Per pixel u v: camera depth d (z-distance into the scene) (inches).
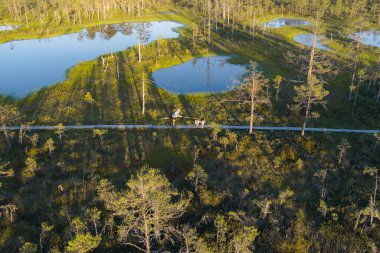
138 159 1987.0
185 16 5915.4
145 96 2829.7
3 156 1980.8
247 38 4530.0
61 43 4500.5
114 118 2468.0
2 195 1640.0
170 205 1082.1
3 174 1791.3
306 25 5344.5
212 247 1344.7
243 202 1615.4
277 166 1898.4
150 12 6181.1
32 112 2554.1
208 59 3885.3
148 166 1916.8
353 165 1927.9
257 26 5137.8
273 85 2901.1
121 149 2081.7
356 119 2485.2
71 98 2780.5
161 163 1955.0
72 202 1619.1
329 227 1475.1
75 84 3078.2
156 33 4918.8
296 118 2476.6
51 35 4803.2
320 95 2114.9
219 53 4047.7
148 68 3523.6
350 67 3410.4
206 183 1756.9
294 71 3398.1
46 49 4234.7
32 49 4229.8
